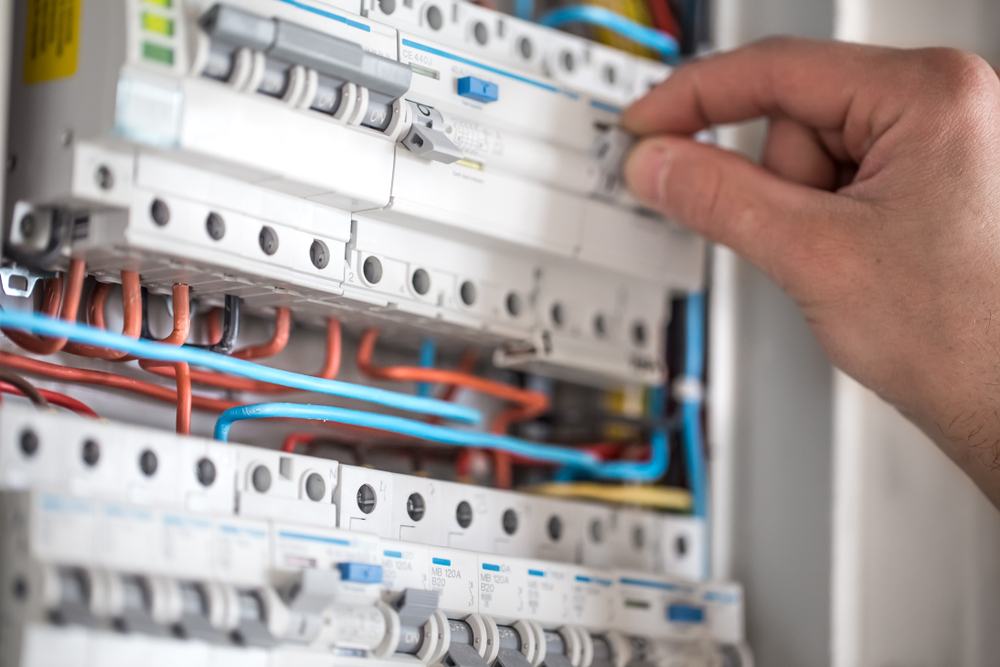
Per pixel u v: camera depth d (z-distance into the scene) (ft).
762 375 4.37
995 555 4.56
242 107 2.83
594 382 4.23
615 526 3.85
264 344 3.41
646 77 4.13
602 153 3.82
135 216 2.75
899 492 4.27
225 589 2.58
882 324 3.43
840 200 3.52
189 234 2.85
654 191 3.84
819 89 3.67
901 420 4.32
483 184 3.44
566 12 4.25
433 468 4.18
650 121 3.88
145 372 3.41
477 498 3.37
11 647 2.30
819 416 4.17
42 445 2.47
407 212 3.22
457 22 3.51
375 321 3.54
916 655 4.25
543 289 3.79
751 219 3.63
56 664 2.29
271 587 2.69
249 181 2.97
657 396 4.42
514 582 3.25
